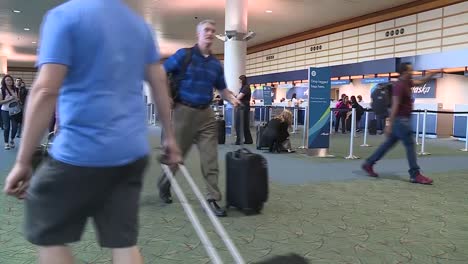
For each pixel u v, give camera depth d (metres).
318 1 15.00
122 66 1.42
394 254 3.09
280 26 19.95
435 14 14.56
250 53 26.86
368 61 17.03
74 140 1.35
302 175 6.17
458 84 14.20
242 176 3.96
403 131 5.68
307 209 4.27
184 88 3.86
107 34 1.38
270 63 24.69
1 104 8.22
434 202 4.63
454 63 13.60
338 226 3.73
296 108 14.84
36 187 1.38
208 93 3.96
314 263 2.88
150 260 2.88
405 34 15.77
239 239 3.34
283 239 3.36
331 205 4.44
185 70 3.83
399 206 4.45
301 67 21.84
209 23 3.87
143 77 1.57
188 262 2.85
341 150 9.45
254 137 12.37
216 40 23.48
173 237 3.35
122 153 1.40
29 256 2.89
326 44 19.94
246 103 10.05
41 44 1.35
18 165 1.35
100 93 1.37
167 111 1.73
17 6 16.16
